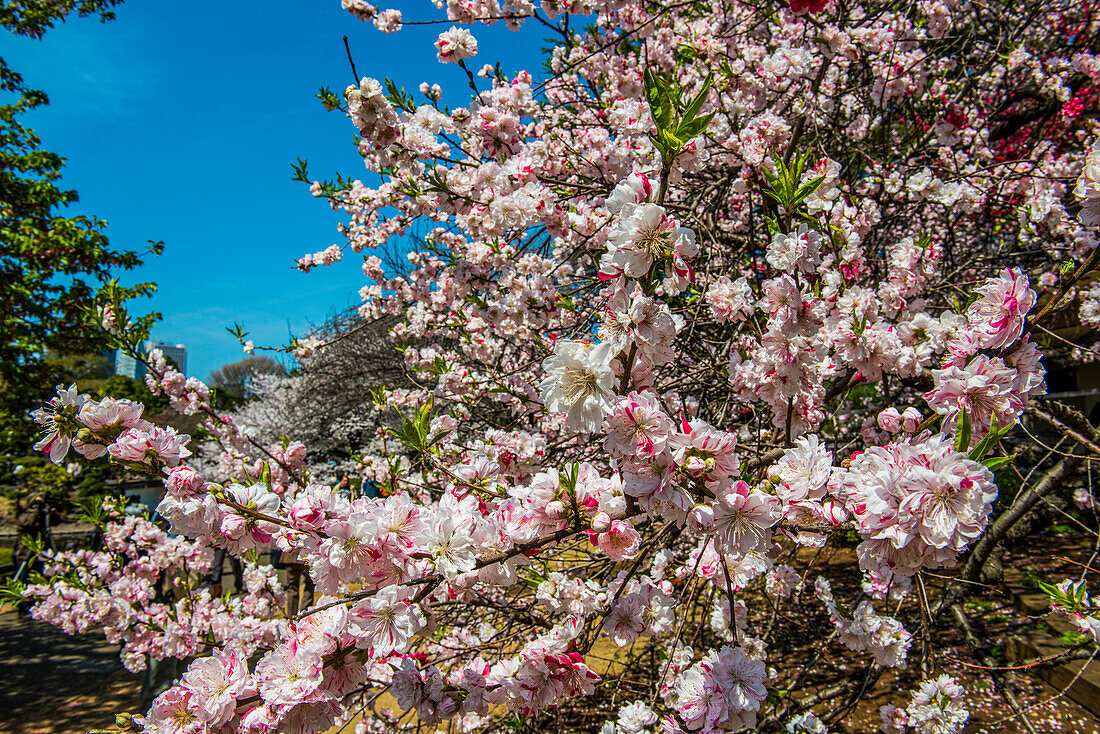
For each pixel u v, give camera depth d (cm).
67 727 501
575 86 433
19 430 966
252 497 150
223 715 132
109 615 324
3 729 500
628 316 113
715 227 342
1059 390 662
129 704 541
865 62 368
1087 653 239
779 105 374
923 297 314
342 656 135
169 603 368
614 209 118
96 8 961
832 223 238
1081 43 536
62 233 920
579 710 318
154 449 144
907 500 103
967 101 481
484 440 284
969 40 503
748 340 215
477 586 167
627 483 116
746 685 136
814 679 385
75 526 1124
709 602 276
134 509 433
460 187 276
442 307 426
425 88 308
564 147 353
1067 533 526
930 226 432
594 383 115
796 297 151
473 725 270
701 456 115
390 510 132
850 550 562
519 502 142
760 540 117
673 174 274
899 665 234
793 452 129
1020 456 432
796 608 438
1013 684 351
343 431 1312
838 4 352
